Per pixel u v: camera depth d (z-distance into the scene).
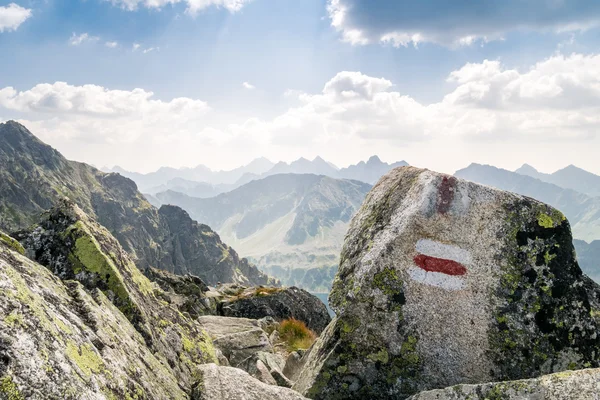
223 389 8.45
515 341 10.23
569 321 10.23
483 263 10.63
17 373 3.96
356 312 10.94
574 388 7.18
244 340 17.36
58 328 5.12
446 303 10.58
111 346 6.34
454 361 10.38
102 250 8.93
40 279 6.34
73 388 4.47
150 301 10.27
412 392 10.51
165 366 8.15
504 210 10.84
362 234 12.51
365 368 10.80
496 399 7.86
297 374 14.78
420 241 10.87
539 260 10.49
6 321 4.29
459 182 11.09
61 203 9.34
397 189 12.34
